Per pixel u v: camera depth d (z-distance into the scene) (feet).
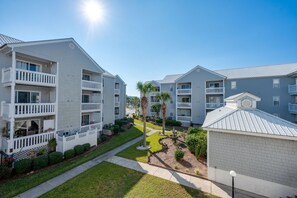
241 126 26.53
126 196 23.72
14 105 34.40
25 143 36.11
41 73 40.55
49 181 28.09
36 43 39.52
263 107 77.97
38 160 32.55
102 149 46.96
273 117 28.53
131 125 92.53
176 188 26.02
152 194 24.25
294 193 22.66
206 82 94.79
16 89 39.47
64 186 26.50
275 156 24.06
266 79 77.87
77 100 51.90
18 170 29.55
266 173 24.57
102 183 27.53
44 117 45.27
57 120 44.86
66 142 40.73
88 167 34.30
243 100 33.42
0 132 36.83
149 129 83.15
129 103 280.51
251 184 25.45
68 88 48.65
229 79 86.07
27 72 37.35
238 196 24.20
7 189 25.03
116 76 102.12
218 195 24.30
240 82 83.82
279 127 24.61
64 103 47.19
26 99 41.73
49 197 23.45
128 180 28.58
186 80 98.17
